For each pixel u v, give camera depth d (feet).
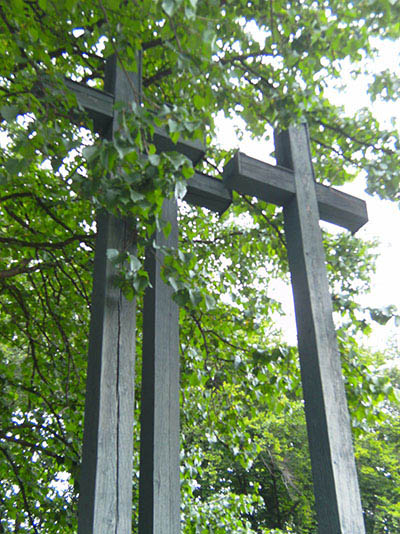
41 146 5.13
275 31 6.45
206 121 5.27
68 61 8.45
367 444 35.29
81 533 4.58
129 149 4.63
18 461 11.12
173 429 5.21
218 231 13.43
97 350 5.16
